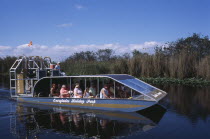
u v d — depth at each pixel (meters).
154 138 6.97
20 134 7.56
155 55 25.66
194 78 22.56
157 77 24.12
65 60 28.47
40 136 7.31
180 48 27.78
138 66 25.66
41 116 9.86
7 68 40.69
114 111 10.43
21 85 14.09
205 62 22.45
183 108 11.05
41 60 14.73
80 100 11.38
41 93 13.48
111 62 27.91
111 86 11.93
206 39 29.86
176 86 19.55
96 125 8.30
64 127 8.17
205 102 12.46
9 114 10.35
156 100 9.81
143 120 8.92
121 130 7.70
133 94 11.88
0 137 7.32
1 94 16.89
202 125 8.27
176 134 7.33
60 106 11.99
